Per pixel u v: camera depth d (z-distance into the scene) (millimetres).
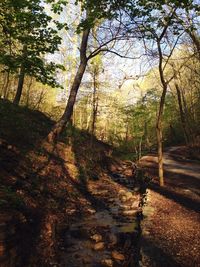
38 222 9422
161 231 9531
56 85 10609
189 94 48250
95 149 25781
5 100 22062
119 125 46750
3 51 10117
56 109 34375
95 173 20234
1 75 33750
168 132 51500
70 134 23328
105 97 38969
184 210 11953
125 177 22547
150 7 13086
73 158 19266
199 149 34000
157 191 15438
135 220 12219
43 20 9789
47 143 17891
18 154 13984
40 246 8352
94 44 24547
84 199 14570
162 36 15438
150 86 39812
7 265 6609
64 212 12062
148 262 7406
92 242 9859
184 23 14938
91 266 8258
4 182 10539
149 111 41188
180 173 21594
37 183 12664
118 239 10078
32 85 38625
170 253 7914
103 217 12586
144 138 42250
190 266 7203
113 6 13195
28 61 9828
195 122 44125
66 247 9320
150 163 27578
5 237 6766
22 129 17375
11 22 9547
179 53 29641
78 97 38688
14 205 8633
